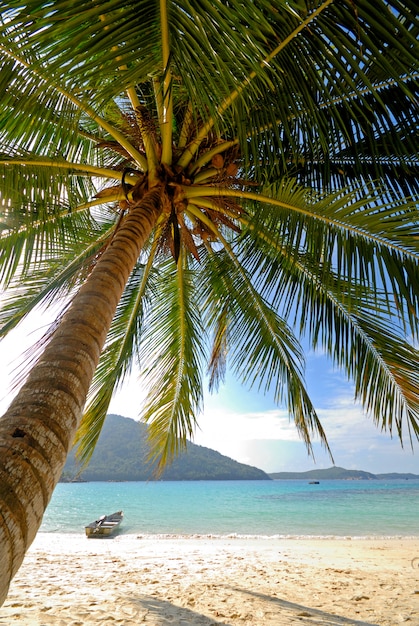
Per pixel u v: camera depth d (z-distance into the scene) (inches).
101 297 87.7
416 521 836.0
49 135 134.4
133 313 232.5
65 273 196.2
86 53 78.5
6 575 43.6
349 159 167.6
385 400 175.6
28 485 49.9
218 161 157.5
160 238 195.2
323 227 153.9
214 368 263.0
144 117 147.3
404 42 99.5
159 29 80.0
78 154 181.8
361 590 227.0
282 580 248.5
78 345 74.0
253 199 162.1
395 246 140.0
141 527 743.1
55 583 226.1
